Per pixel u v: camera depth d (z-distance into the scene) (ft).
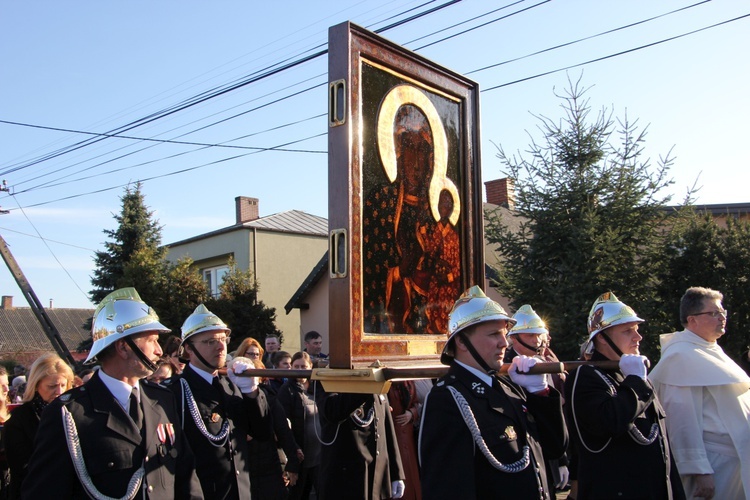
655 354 38.96
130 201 83.30
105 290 81.10
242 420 16.49
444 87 15.07
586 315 37.58
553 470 21.36
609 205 40.06
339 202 12.08
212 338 16.44
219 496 15.51
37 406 18.22
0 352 132.46
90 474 10.47
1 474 20.08
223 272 87.04
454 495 10.21
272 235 85.56
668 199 40.55
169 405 12.09
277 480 21.09
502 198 70.13
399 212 13.52
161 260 71.87
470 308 11.39
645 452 12.91
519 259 41.65
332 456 17.28
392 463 18.70
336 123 12.24
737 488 15.79
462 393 10.91
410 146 13.97
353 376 11.65
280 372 14.12
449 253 14.97
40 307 66.54
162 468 11.23
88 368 27.50
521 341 19.33
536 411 11.81
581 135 41.24
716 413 16.11
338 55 12.30
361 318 12.16
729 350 42.47
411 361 13.19
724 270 42.55
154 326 11.47
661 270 41.39
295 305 69.87
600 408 12.58
